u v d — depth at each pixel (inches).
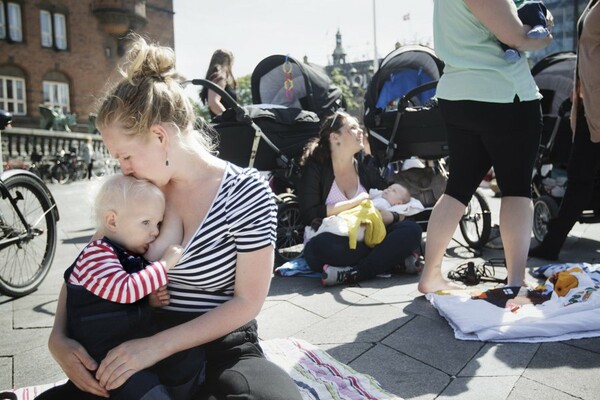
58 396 60.9
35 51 1155.3
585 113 146.0
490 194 357.1
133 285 58.3
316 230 163.9
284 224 184.2
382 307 126.6
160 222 64.9
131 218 61.2
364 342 106.1
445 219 122.0
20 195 154.4
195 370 59.7
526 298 112.0
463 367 93.4
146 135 59.4
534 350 98.0
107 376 55.7
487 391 84.7
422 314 120.0
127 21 1244.5
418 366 94.5
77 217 319.3
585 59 143.6
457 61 115.2
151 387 55.4
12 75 1135.6
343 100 234.5
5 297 149.9
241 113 179.8
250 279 62.5
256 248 62.2
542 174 193.8
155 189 62.6
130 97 59.1
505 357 96.0
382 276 156.3
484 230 180.4
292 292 143.3
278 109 195.5
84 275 59.7
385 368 94.4
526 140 113.6
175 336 58.2
